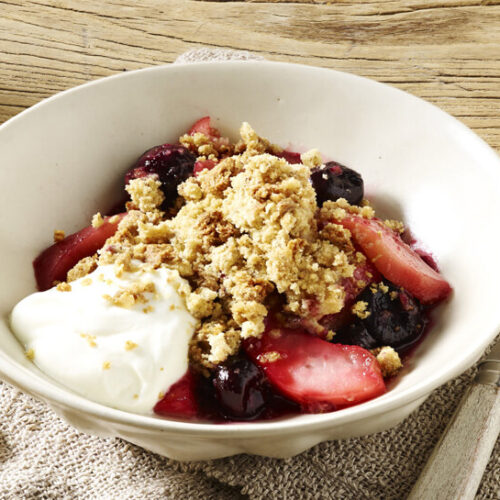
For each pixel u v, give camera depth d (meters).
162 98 0.52
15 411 0.47
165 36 0.67
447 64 0.65
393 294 0.45
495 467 0.45
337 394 0.42
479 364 0.47
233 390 0.42
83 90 0.50
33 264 0.48
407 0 0.67
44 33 0.67
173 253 0.46
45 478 0.45
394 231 0.49
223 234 0.46
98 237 0.48
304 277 0.44
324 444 0.45
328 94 0.51
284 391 0.43
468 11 0.66
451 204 0.48
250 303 0.43
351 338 0.45
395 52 0.66
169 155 0.49
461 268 0.46
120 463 0.46
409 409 0.42
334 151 0.52
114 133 0.51
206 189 0.47
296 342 0.44
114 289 0.44
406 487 0.45
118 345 0.43
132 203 0.49
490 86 0.64
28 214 0.48
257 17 0.67
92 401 0.42
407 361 0.45
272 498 0.44
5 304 0.45
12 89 0.64
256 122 0.52
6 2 0.68
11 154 0.48
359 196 0.49
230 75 0.52
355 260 0.46
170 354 0.43
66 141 0.50
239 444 0.40
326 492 0.45
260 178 0.46
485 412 0.45
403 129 0.50
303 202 0.45
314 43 0.66
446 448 0.44
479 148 0.47
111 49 0.66
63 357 0.42
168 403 0.42
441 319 0.46
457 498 0.43
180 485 0.45
